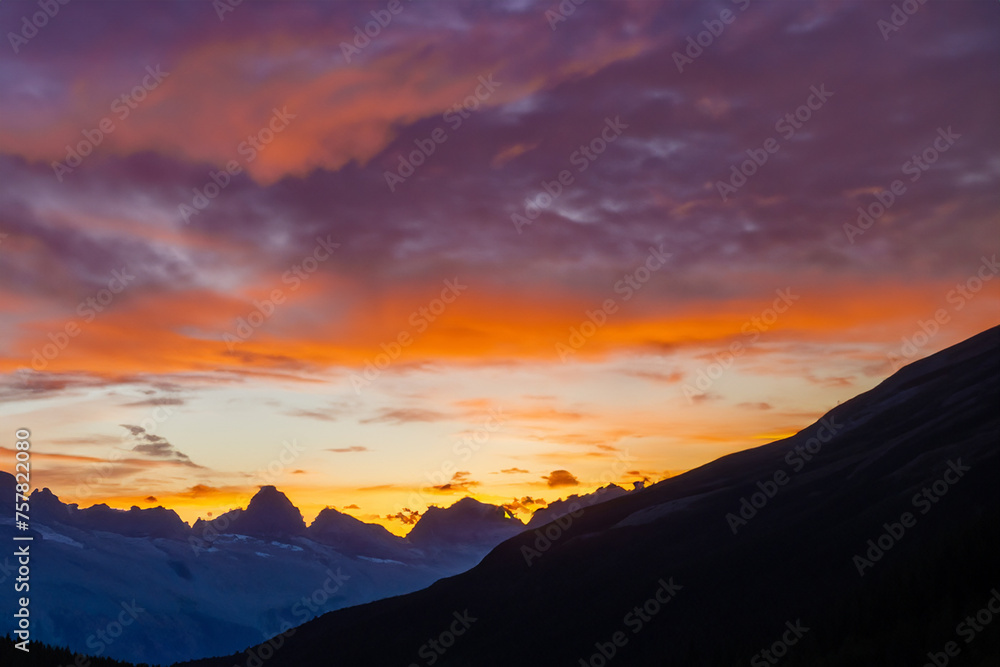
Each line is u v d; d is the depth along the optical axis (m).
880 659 116.81
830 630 134.50
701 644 166.38
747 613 175.12
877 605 132.25
